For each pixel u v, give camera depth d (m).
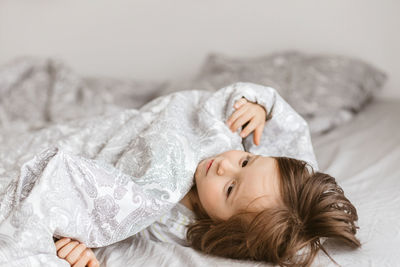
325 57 2.04
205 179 0.94
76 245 0.82
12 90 2.04
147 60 2.53
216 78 2.00
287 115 1.14
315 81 1.89
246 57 2.37
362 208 1.03
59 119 1.84
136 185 0.87
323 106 1.80
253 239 0.85
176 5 2.43
